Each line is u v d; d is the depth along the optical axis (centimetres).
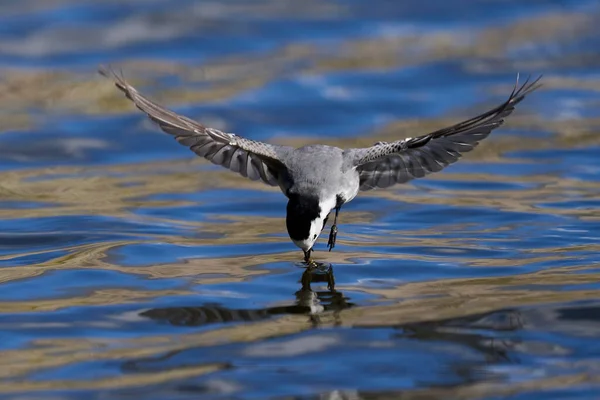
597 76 2447
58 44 2675
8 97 2347
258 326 1143
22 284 1312
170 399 949
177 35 2770
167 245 1488
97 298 1253
